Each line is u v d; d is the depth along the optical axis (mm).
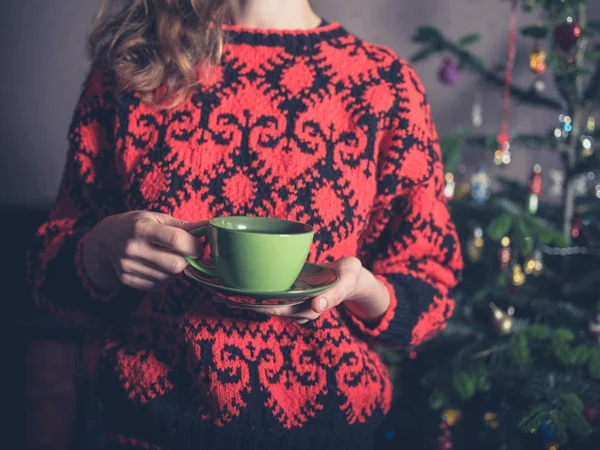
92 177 875
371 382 857
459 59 1636
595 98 1464
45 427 1904
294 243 628
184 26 855
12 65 2088
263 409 807
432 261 939
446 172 1575
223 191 819
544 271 1593
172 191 816
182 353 811
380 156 882
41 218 1960
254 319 798
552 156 2158
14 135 2125
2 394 1866
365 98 859
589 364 1312
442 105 2166
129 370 823
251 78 854
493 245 1680
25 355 1860
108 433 867
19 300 1874
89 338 922
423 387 1581
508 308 1552
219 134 829
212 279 677
